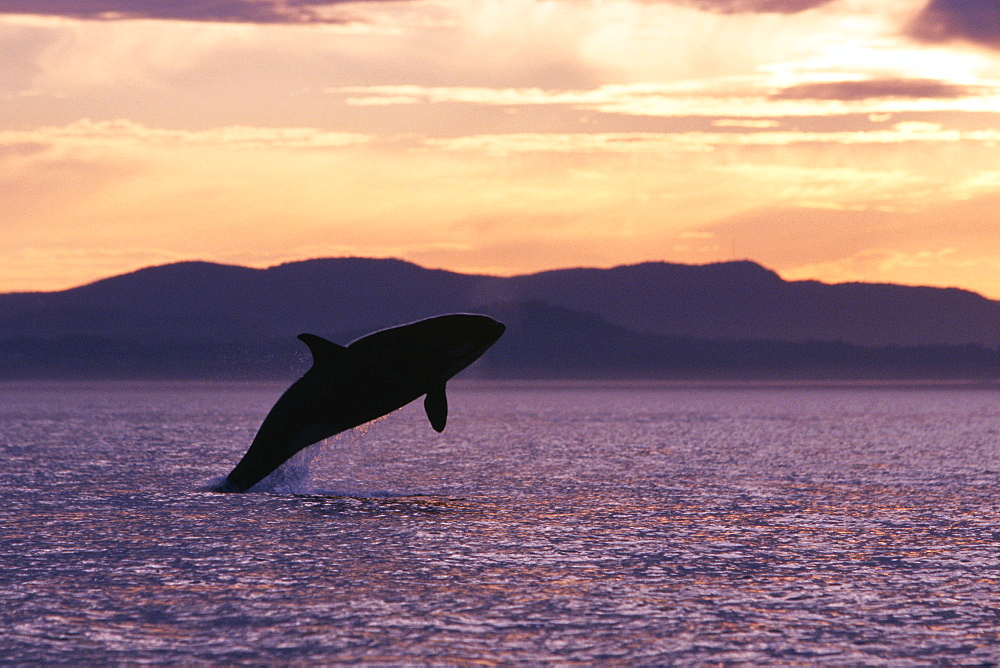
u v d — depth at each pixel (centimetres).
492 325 9144
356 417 9369
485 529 8388
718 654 5034
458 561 7062
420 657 4953
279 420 9912
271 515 9025
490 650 5075
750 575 6694
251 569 6769
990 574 6762
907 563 7106
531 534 8162
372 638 5247
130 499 10119
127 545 7581
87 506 9656
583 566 6938
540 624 5516
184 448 17875
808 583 6475
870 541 7975
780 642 5228
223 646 5106
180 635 5291
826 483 12312
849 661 4944
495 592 6188
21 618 5584
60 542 7700
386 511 9362
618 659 4953
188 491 10788
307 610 5762
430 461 15262
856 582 6512
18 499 10206
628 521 8938
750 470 14075
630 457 16375
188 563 6950
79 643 5147
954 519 9206
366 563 6969
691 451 17950
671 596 6116
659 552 7444
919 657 5006
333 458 15688
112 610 5744
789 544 7819
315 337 9400
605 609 5822
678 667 4850
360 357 9219
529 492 11106
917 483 12375
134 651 5028
